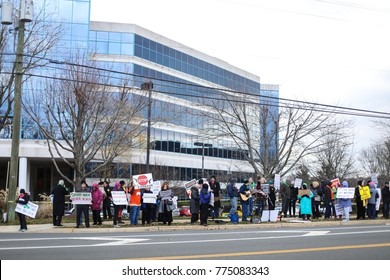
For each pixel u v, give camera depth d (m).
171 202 20.22
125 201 19.61
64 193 20.08
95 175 41.09
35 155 43.09
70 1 44.56
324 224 20.98
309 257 10.51
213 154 60.78
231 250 11.73
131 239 14.37
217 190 22.36
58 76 29.91
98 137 28.12
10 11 21.59
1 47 25.70
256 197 22.64
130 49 50.44
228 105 43.28
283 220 22.27
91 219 23.58
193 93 56.81
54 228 18.78
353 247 12.21
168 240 14.06
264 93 61.59
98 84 26.31
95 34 49.84
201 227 19.36
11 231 18.09
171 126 53.34
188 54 57.69
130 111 28.52
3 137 43.16
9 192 22.03
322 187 24.33
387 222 22.67
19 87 22.14
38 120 27.67
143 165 45.03
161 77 53.50
